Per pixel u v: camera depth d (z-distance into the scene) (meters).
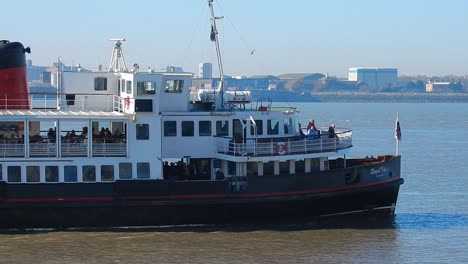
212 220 55.84
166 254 49.75
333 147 58.16
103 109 58.38
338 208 58.09
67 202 53.72
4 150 54.06
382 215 60.16
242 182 55.41
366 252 51.03
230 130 57.78
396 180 59.56
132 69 57.88
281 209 56.50
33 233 54.09
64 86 58.25
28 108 57.59
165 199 54.47
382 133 169.62
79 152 54.72
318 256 49.84
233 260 48.66
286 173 57.12
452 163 104.75
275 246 51.97
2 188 53.25
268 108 59.38
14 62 56.66
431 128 193.62
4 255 49.19
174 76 57.19
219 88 60.75
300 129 60.34
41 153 54.47
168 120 56.78
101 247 51.09
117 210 54.44
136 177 55.34
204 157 57.44
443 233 56.66
